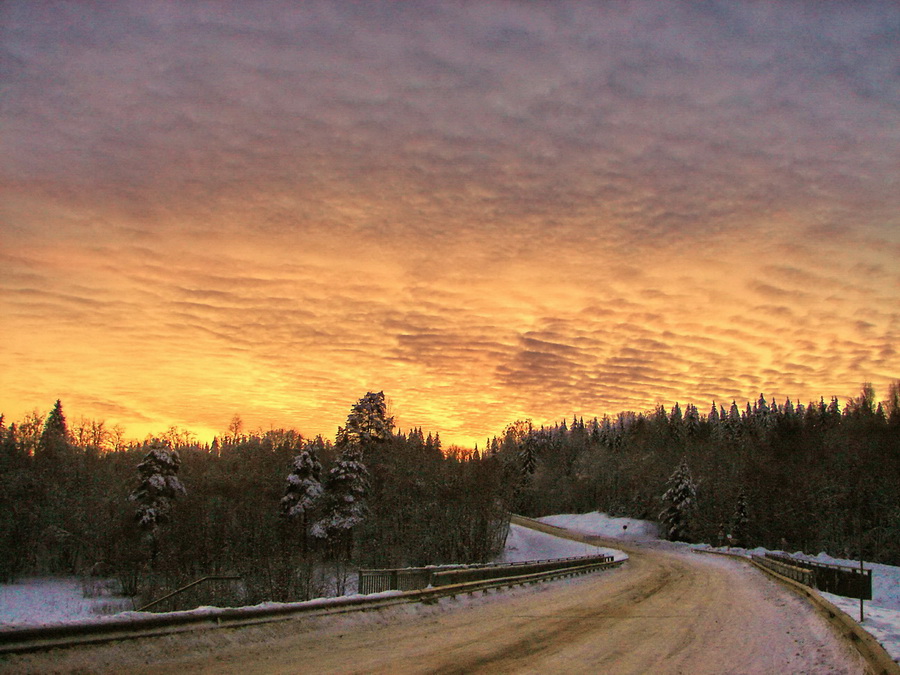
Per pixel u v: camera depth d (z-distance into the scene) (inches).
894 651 385.4
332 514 2288.4
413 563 2743.6
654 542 3887.8
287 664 388.5
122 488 2514.8
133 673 337.1
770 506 3535.9
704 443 5123.0
